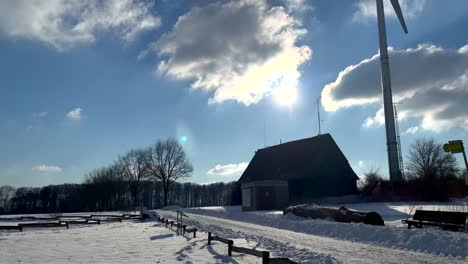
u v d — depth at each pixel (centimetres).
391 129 4319
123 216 4069
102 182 8406
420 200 3931
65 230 2720
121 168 8606
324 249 1530
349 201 4462
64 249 1661
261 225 2736
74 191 9038
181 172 8212
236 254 1430
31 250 1639
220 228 2486
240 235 2064
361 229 1884
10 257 1445
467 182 1669
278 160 5709
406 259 1298
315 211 2598
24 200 9325
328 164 5197
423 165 6331
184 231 2231
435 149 6456
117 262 1303
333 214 2456
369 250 1491
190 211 5012
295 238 1905
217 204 10819
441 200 3853
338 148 5303
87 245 1798
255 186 4372
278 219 2734
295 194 5131
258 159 6191
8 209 9269
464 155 1672
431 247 1459
